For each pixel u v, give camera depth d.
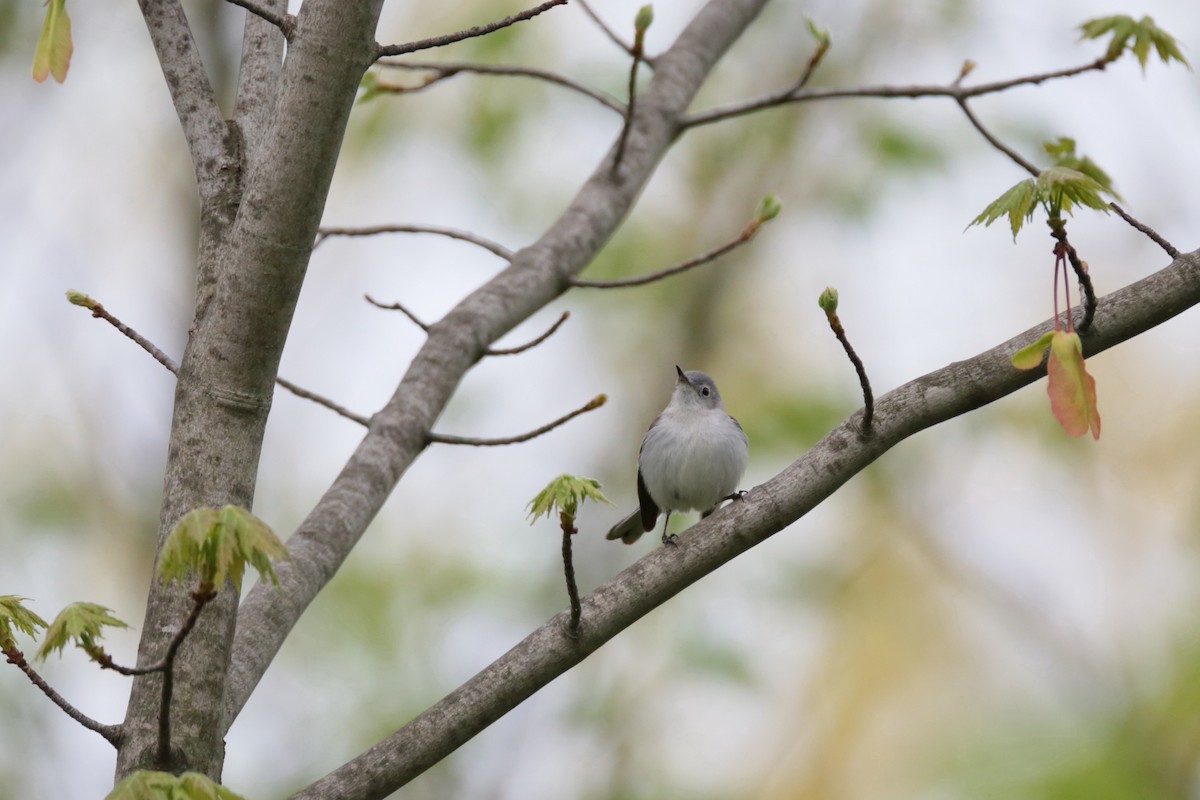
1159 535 15.07
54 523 12.96
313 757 12.32
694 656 13.12
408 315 7.73
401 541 13.78
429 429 7.14
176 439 5.16
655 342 16.58
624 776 13.93
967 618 15.39
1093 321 5.49
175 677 4.86
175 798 3.71
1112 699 13.06
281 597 5.96
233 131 5.89
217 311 5.16
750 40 17.16
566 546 5.04
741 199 17.00
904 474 15.67
